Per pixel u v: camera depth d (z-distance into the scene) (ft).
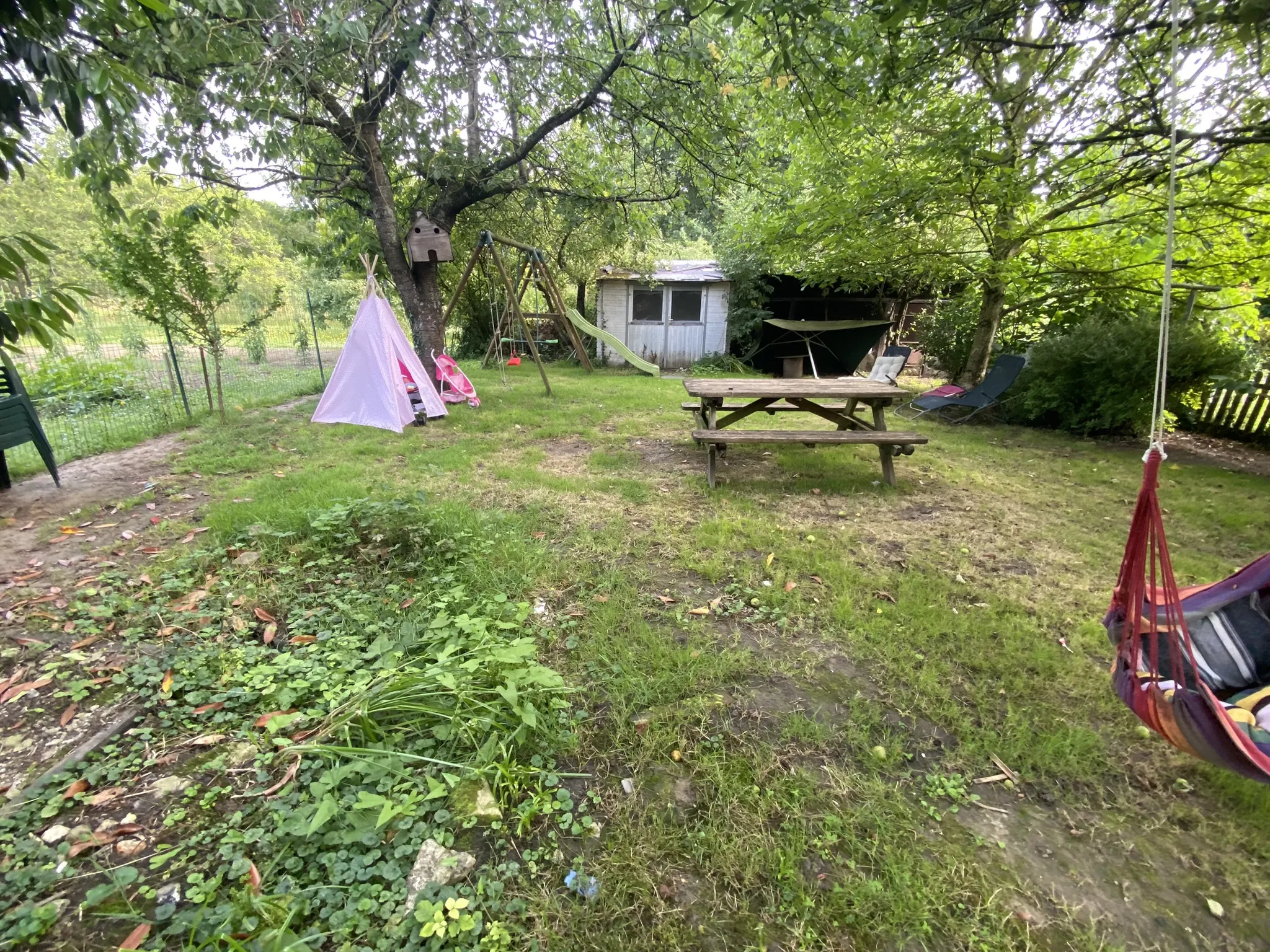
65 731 7.18
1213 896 5.47
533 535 12.71
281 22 18.86
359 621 9.21
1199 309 28.89
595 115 27.81
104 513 14.33
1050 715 7.70
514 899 5.21
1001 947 4.95
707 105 24.89
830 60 15.81
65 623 9.41
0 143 6.08
